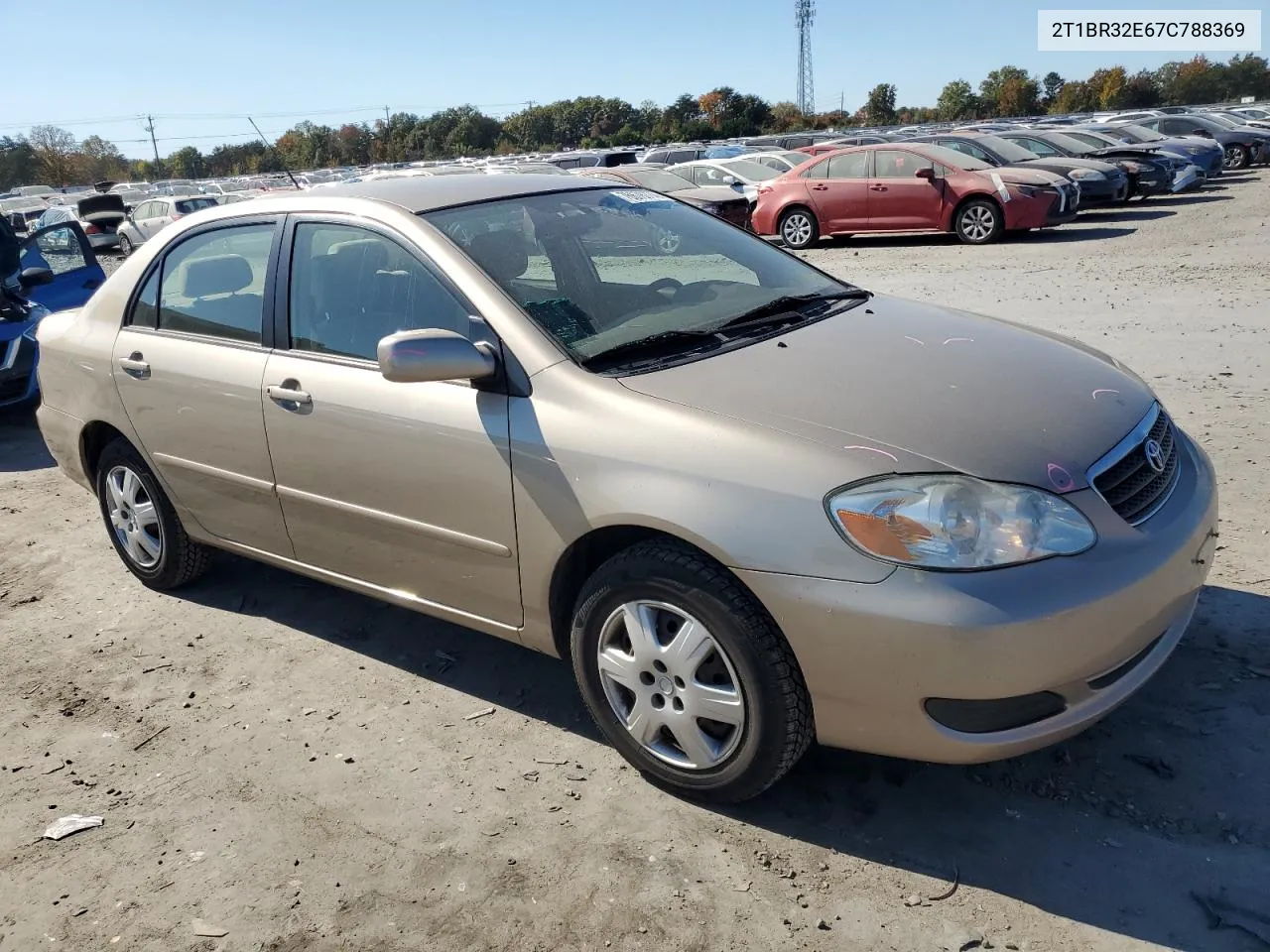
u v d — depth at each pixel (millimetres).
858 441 2549
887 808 2824
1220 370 6805
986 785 2875
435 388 3137
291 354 3572
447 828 2877
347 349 3426
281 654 3963
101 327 4332
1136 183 18484
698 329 3205
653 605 2783
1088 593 2414
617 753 3174
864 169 15883
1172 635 2830
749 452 2578
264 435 3625
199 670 3877
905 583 2387
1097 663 2471
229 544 4117
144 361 4055
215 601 4480
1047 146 20953
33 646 4180
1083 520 2508
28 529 5598
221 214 3979
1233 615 3596
